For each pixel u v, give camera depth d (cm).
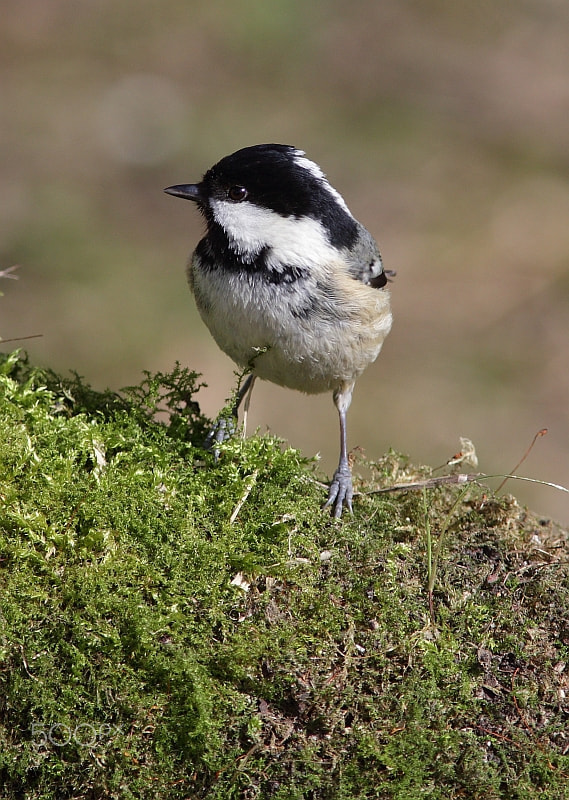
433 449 1484
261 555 579
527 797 522
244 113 2266
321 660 548
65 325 1625
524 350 1666
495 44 2602
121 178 2038
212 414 1466
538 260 1834
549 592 596
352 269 756
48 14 2617
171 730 524
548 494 1407
